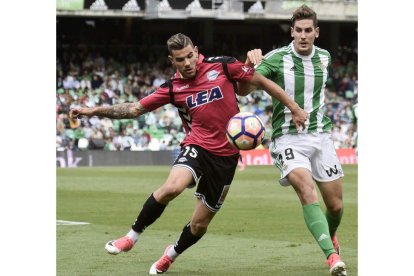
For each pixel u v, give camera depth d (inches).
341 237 1288.1
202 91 942.4
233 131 928.3
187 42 917.8
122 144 3848.4
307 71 989.8
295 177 952.9
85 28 4650.6
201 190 959.0
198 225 960.3
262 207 1796.3
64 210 1763.0
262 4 4367.6
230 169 959.0
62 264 1037.8
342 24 4968.0
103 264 1038.4
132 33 4744.1
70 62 4343.0
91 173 3078.2
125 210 1765.5
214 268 1004.6
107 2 4180.6
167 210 1759.4
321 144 991.6
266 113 4247.0
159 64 4552.2
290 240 1258.6
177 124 4005.9
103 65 4397.1
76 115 960.3
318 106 995.9
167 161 3769.7
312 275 949.8
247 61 955.3
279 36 4953.3
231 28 4884.4
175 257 967.6
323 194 1007.0
